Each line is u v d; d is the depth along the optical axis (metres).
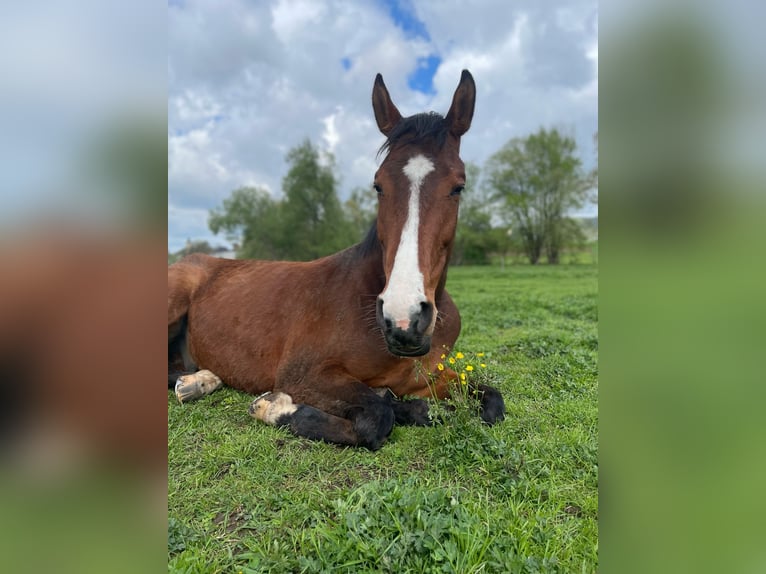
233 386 3.59
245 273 4.04
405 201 2.44
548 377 3.80
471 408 2.65
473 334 5.78
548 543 1.59
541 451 2.38
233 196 37.78
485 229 38.19
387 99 3.08
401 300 2.22
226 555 1.65
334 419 2.68
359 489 1.94
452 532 1.61
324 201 35.88
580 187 35.50
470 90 2.85
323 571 1.51
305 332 3.16
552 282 15.94
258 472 2.24
